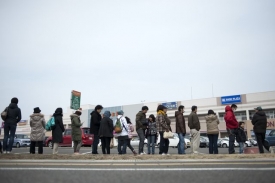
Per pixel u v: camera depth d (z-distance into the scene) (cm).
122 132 827
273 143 1712
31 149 857
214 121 860
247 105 4112
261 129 801
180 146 841
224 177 400
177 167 511
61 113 844
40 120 870
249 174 420
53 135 819
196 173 438
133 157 665
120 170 474
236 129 868
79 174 434
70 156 680
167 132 824
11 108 806
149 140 894
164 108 866
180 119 852
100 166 533
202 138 2375
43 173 443
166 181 377
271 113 3991
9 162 596
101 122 833
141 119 870
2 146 836
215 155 680
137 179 391
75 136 820
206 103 4397
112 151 1246
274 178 387
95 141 857
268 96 3984
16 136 2448
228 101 4247
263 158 640
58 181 376
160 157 664
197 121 864
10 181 376
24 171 463
